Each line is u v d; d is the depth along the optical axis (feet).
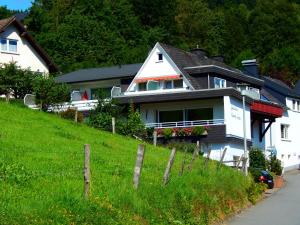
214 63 175.94
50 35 284.82
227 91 143.02
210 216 67.21
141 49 281.33
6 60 168.66
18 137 81.87
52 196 47.19
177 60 160.97
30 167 59.88
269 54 320.09
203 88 157.28
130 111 140.05
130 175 65.92
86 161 48.85
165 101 150.00
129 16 306.55
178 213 58.65
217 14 349.41
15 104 121.19
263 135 176.86
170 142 142.92
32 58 176.76
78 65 266.77
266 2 354.95
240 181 91.40
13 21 170.19
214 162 103.19
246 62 214.07
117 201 51.62
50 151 75.05
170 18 326.85
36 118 106.52
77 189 51.29
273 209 84.74
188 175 73.26
